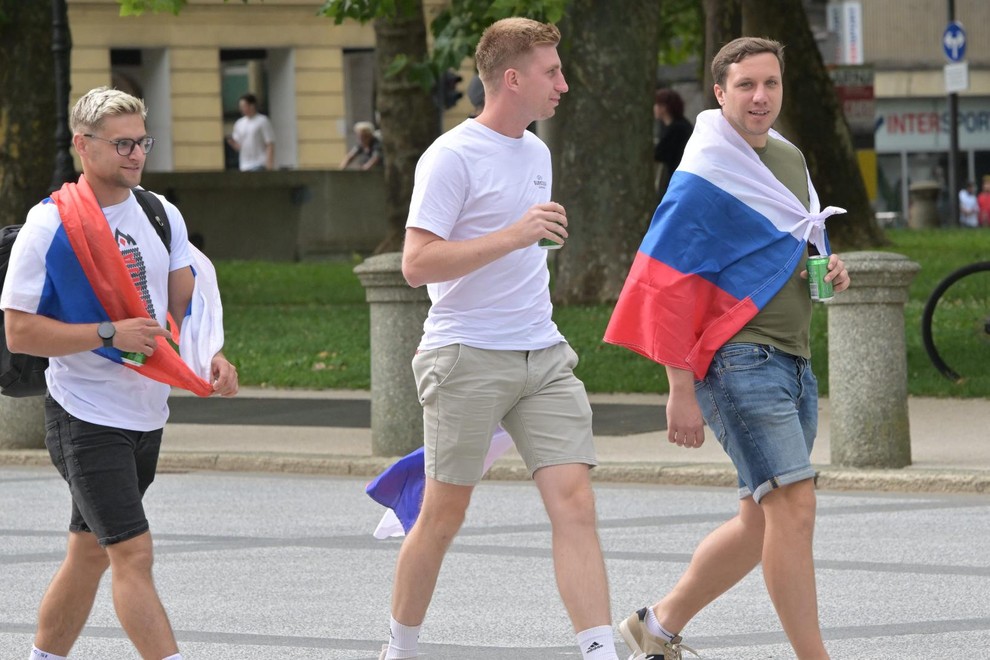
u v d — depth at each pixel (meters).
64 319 13.85
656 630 15.09
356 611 18.81
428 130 67.69
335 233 78.69
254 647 17.17
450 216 14.23
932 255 60.03
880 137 132.50
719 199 14.29
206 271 14.72
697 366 14.29
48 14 56.78
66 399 13.84
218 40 96.12
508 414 14.59
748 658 16.36
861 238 64.31
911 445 29.72
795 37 63.97
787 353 14.39
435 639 17.39
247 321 51.19
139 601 13.61
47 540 23.55
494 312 14.38
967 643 16.77
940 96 132.62
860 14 120.25
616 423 33.84
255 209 78.19
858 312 27.28
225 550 22.62
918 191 108.06
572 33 49.12
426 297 30.09
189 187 77.69
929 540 22.31
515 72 14.29
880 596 19.00
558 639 17.36
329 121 99.25
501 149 14.41
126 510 13.73
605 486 27.86
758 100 14.25
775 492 14.08
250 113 84.44
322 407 37.62
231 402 38.81
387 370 30.06
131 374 13.95
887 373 27.27
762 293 14.23
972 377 36.47
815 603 14.02
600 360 41.00
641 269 14.38
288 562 21.73
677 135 52.78
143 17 94.25
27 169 56.81
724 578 14.78
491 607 18.86
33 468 31.19
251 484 28.84
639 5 49.00
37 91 56.78
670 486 27.77
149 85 95.75
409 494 15.31
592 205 49.06
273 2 97.19
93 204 13.89
